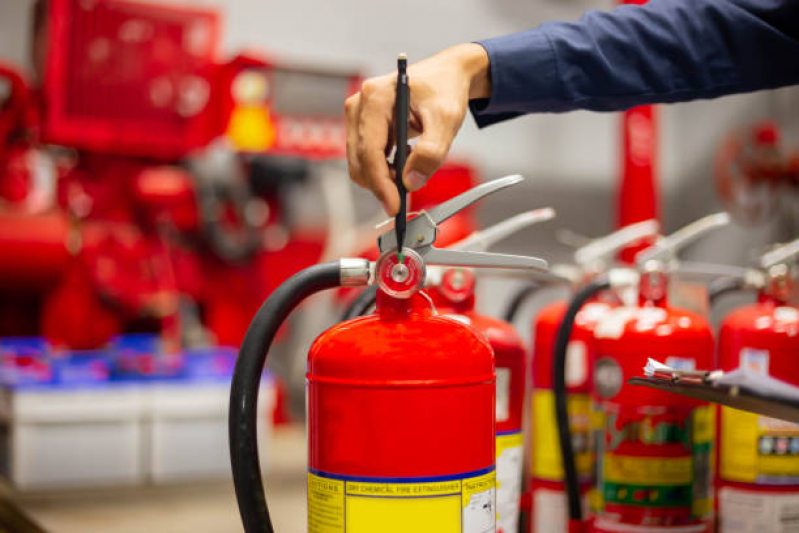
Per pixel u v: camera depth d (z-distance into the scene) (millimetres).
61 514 1095
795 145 2619
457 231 1666
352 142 568
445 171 1691
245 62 1630
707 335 779
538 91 648
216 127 1654
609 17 681
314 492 538
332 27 2383
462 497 518
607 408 789
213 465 1265
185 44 1643
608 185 2852
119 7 1583
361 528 509
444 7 2568
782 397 436
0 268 1506
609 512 783
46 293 1577
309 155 1743
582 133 2812
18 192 1587
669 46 677
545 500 930
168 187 1646
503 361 758
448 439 513
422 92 559
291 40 2314
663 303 806
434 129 544
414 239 560
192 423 1254
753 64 688
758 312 821
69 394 1179
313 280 549
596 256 1002
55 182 1627
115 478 1201
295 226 1955
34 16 1676
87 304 1597
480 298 2330
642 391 766
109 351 1485
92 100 1576
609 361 786
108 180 1660
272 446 1580
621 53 670
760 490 804
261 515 512
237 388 522
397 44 2490
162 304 1650
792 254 846
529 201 2723
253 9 2258
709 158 2887
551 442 928
